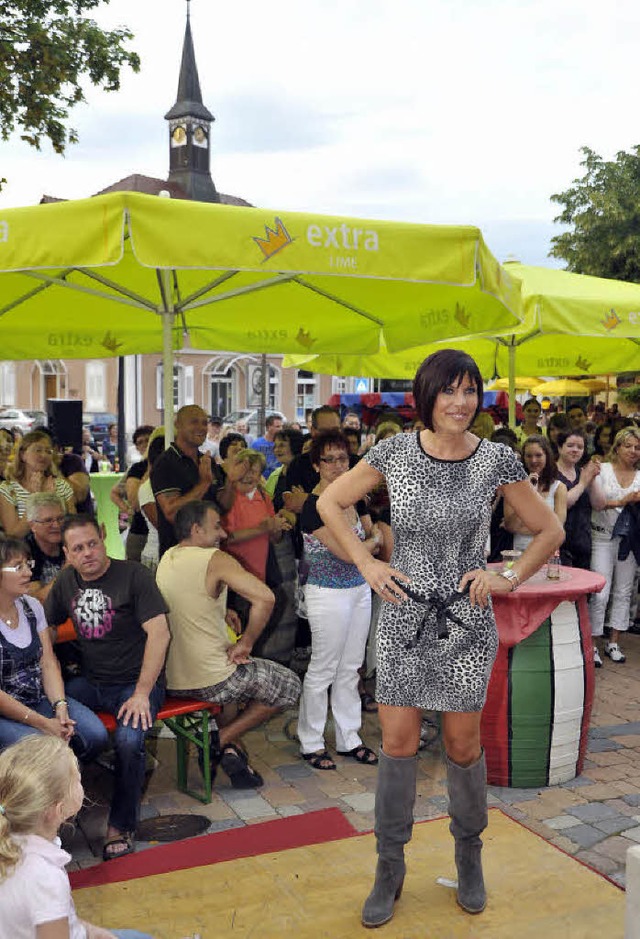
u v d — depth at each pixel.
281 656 5.40
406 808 2.98
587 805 4.08
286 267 3.85
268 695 4.27
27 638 3.78
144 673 3.90
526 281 6.73
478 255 4.31
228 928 3.02
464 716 2.87
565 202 28.39
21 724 3.64
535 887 3.26
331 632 4.51
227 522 5.36
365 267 4.04
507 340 9.35
